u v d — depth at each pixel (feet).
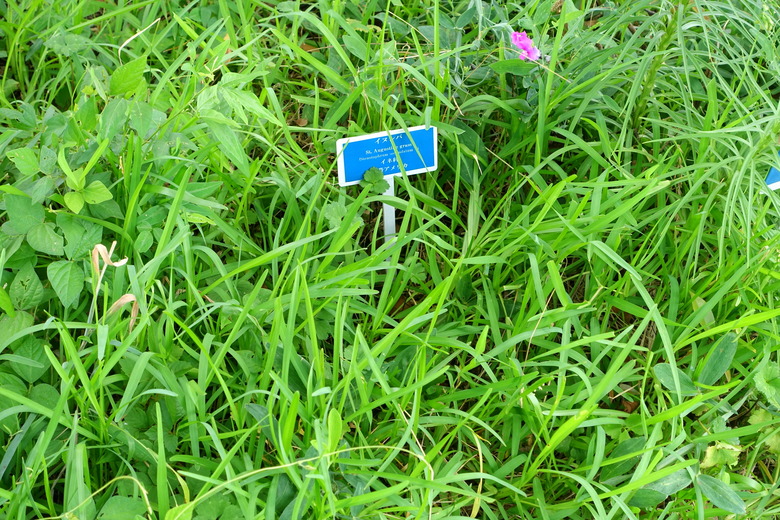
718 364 4.26
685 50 4.63
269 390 4.10
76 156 4.10
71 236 4.04
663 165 4.92
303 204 4.70
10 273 4.18
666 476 4.07
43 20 4.95
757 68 4.94
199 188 4.31
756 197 4.71
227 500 3.77
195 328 4.27
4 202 4.05
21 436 3.79
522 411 4.23
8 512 3.64
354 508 3.86
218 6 5.16
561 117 4.80
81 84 4.72
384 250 4.47
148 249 4.26
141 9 5.24
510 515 4.22
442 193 4.79
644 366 4.56
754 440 4.42
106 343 3.84
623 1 5.30
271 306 4.15
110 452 3.93
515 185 4.83
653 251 4.56
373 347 4.20
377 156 4.56
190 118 4.40
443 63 4.85
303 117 5.01
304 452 3.96
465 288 4.60
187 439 3.98
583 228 4.56
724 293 4.41
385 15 4.85
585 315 4.66
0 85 4.82
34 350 3.96
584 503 4.12
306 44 5.26
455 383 4.41
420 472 3.97
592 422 4.07
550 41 5.06
